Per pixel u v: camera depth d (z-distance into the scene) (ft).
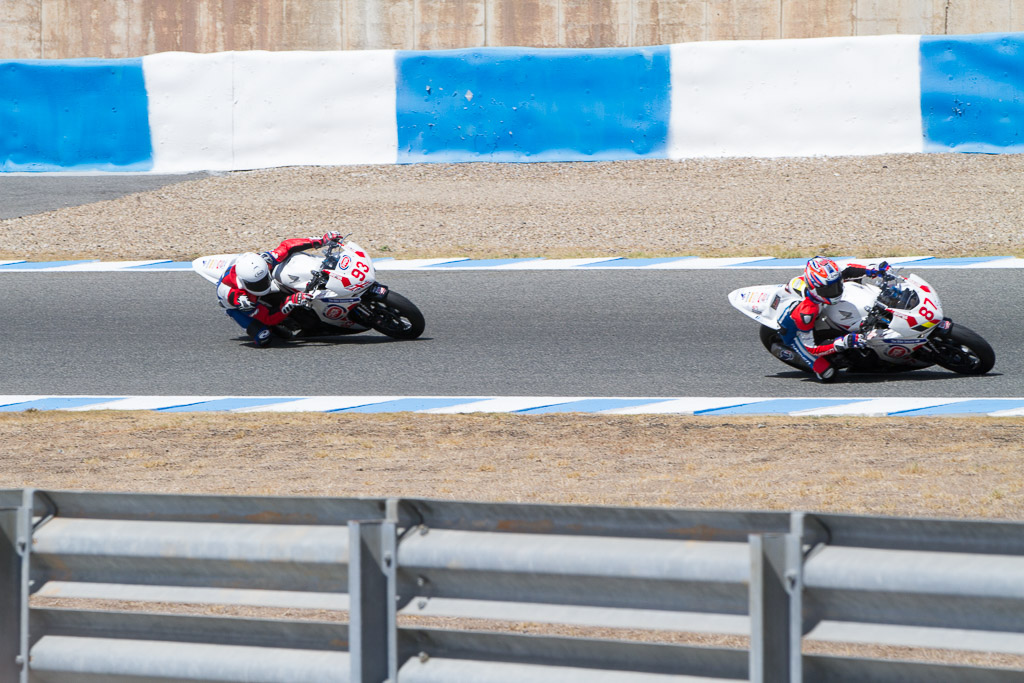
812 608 36.94
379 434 94.99
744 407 102.17
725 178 194.18
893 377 111.34
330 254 125.29
